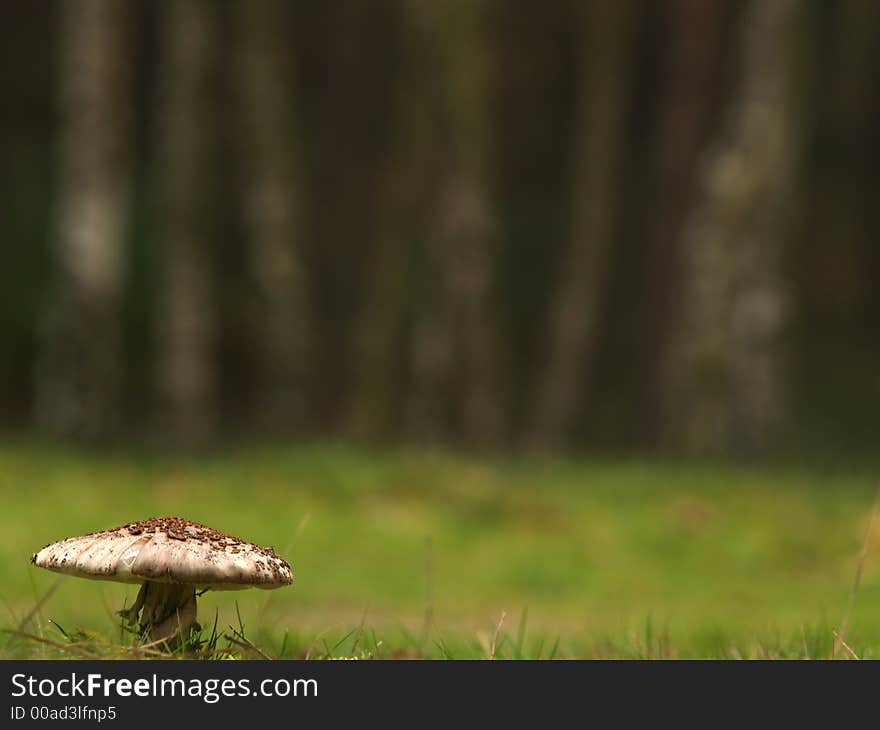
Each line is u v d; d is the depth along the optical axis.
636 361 26.94
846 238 32.94
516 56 34.53
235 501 15.50
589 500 16.52
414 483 16.45
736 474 18.64
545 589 12.65
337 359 28.94
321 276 31.22
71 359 20.03
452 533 15.05
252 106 22.53
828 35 33.59
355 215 32.41
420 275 23.27
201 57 21.20
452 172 22.44
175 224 21.19
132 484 15.92
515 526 15.59
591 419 26.70
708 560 14.57
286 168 22.58
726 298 21.89
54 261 27.02
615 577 13.30
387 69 33.75
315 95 33.56
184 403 20.83
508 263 31.98
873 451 24.42
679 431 21.98
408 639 5.79
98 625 5.88
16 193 28.81
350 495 16.03
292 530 14.32
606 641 6.26
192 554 3.91
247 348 26.52
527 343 30.31
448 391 22.88
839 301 32.34
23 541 12.34
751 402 21.89
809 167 33.38
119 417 23.19
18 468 16.12
